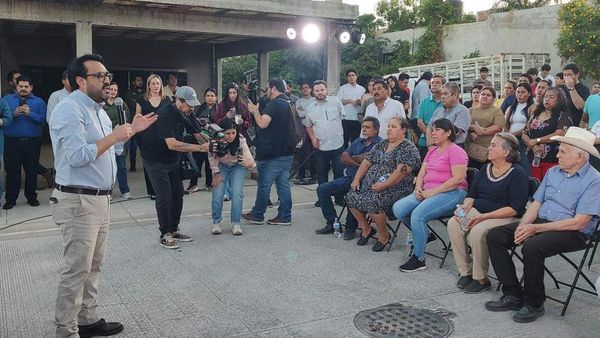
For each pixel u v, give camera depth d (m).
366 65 21.75
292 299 4.31
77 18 8.91
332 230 6.25
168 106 5.44
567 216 4.12
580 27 15.01
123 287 4.55
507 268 4.16
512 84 8.16
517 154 4.61
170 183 5.65
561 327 3.82
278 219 6.64
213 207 6.15
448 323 3.88
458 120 6.17
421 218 4.96
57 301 3.41
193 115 5.80
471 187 4.89
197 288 4.54
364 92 9.60
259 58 14.51
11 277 4.75
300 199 8.07
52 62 14.62
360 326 3.82
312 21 10.62
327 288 4.55
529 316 3.91
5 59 14.07
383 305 4.20
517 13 18.34
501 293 4.46
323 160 7.53
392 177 5.39
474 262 4.46
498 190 4.59
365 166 5.86
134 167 10.55
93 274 3.67
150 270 4.97
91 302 3.67
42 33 13.34
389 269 5.04
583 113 6.97
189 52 15.98
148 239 5.93
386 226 5.57
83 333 3.66
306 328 3.79
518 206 4.45
